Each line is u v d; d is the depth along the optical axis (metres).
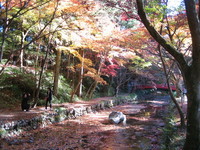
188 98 4.80
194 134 4.64
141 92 30.73
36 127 9.21
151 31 5.12
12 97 12.12
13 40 13.07
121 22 17.59
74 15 8.81
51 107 12.02
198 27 4.52
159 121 12.30
